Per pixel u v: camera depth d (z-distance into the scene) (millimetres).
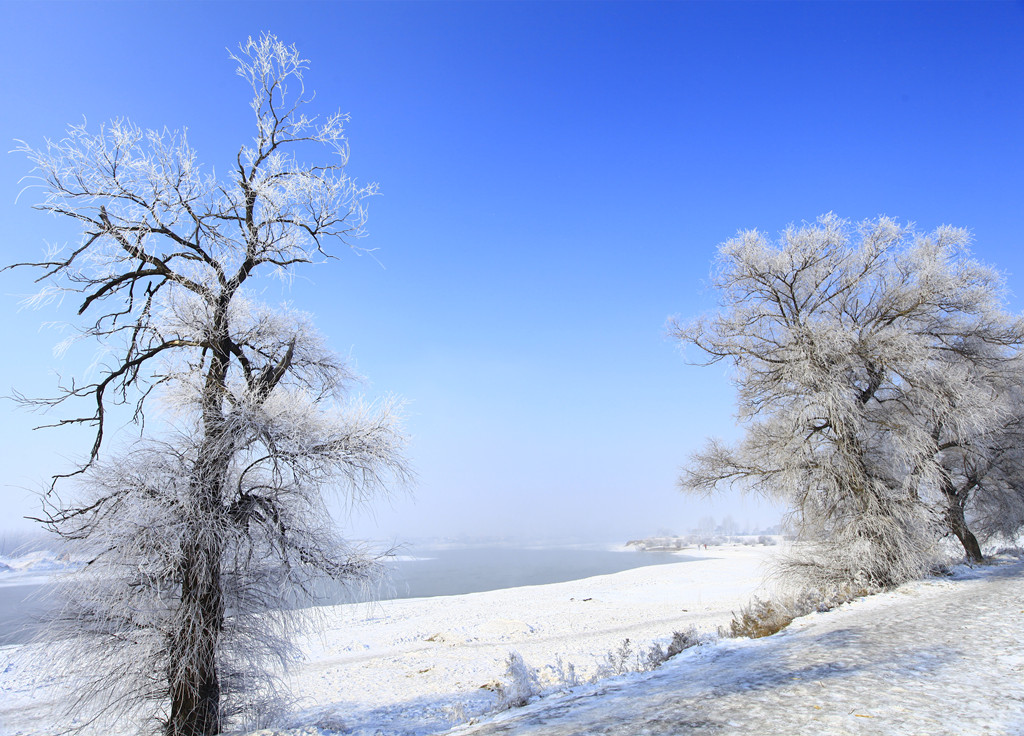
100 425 11844
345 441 11492
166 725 10195
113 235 11320
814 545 18281
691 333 21016
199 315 11820
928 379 17047
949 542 25328
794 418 17797
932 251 18422
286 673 11680
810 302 19547
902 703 5168
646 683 7586
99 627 10016
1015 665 6340
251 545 11000
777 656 8219
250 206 12688
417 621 27734
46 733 11289
